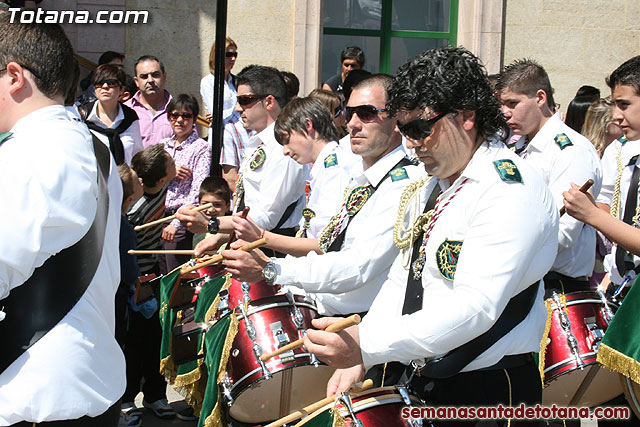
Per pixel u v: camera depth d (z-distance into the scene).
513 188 2.23
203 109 7.55
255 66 5.07
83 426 2.29
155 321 4.63
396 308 2.58
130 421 4.47
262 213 4.44
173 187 5.96
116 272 2.54
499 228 2.19
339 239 3.25
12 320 2.19
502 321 2.34
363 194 3.18
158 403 4.70
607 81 3.43
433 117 2.32
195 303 4.14
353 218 3.19
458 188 2.37
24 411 2.17
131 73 7.49
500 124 2.38
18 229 2.10
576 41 7.83
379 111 3.13
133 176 4.15
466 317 2.14
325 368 3.34
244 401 3.41
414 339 2.15
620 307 2.98
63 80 2.36
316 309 3.47
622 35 7.85
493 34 7.71
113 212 2.52
